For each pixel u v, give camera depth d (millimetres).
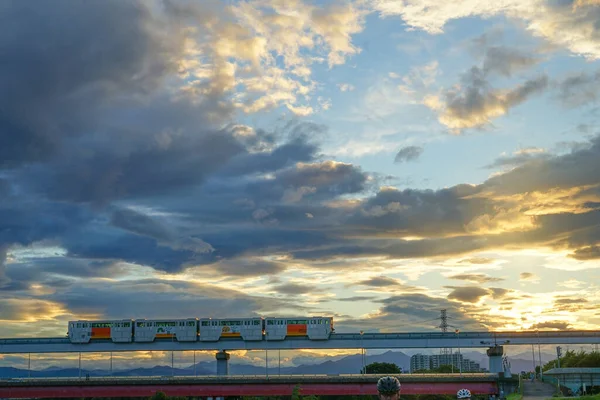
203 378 179250
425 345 193875
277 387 175875
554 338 188375
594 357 192750
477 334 190875
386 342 196125
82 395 181625
